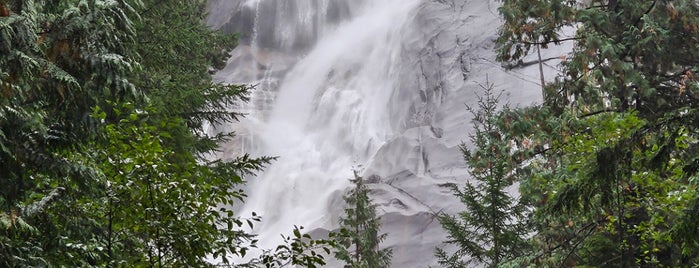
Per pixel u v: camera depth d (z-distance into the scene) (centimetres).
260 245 4988
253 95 6369
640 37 1529
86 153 818
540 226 1755
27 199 816
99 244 790
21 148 765
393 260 4166
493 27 5359
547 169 1572
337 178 5441
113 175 745
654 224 1355
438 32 5569
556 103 1680
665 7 1559
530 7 1686
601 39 1548
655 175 1339
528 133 1612
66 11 784
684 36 1553
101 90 805
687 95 1574
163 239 742
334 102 6150
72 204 798
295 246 772
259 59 6769
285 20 7044
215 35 2136
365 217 2939
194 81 1992
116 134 744
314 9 7044
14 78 721
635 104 1616
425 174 4625
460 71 5184
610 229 1430
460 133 4712
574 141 1356
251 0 7069
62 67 792
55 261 785
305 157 5869
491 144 1698
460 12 5656
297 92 6456
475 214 2112
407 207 4400
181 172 762
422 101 5309
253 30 6981
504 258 1973
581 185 1309
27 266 740
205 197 754
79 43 781
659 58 1543
